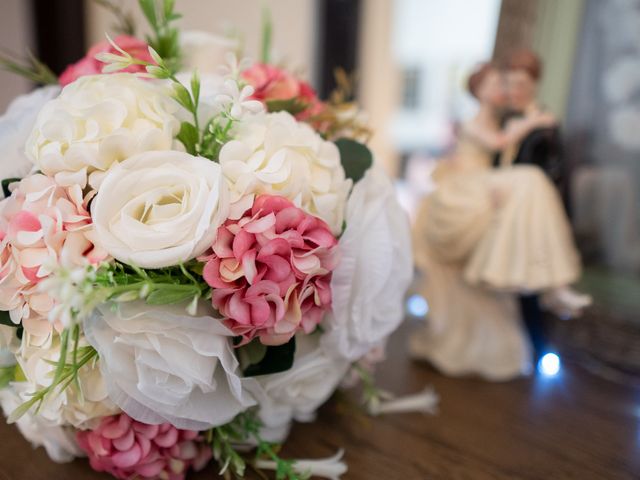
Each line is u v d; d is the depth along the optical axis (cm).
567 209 57
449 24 139
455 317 58
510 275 51
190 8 77
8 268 30
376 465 42
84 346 31
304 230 29
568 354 62
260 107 31
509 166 55
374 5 104
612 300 60
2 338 34
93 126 29
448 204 55
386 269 33
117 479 38
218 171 28
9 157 35
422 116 152
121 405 31
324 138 42
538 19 61
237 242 28
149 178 27
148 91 32
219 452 36
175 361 29
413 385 55
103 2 53
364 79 106
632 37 57
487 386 55
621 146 59
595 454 44
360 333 35
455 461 43
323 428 46
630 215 59
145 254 26
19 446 42
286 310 30
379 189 36
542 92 63
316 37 95
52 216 29
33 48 67
